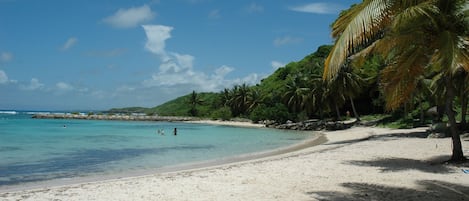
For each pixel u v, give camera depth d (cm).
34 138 4391
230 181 1418
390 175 1477
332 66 926
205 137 4662
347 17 1086
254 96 10188
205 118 11525
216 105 12431
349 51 955
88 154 2767
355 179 1414
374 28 1013
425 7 1293
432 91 3778
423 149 2294
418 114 5278
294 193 1201
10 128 6775
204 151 2977
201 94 15975
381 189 1236
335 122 6041
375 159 1938
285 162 1903
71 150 3052
